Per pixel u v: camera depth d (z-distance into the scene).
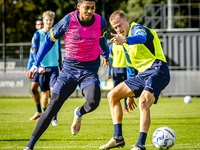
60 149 12.62
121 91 11.88
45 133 16.44
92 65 11.77
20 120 21.83
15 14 92.56
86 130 17.47
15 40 93.50
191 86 46.50
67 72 11.66
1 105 34.62
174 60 46.94
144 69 12.27
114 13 11.98
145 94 11.41
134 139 14.78
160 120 21.42
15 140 14.59
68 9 94.81
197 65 46.69
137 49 12.14
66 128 18.14
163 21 50.44
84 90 11.36
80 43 11.30
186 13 88.12
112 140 11.66
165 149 11.94
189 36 46.62
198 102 37.34
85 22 11.15
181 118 22.52
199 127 18.34
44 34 19.03
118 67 25.77
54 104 11.10
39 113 21.69
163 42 47.03
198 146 13.12
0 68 50.38
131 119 22.38
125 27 11.90
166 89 46.88
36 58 11.61
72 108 31.41
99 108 31.12
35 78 20.61
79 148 12.77
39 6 94.94
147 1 88.25
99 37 11.62
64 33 11.41
